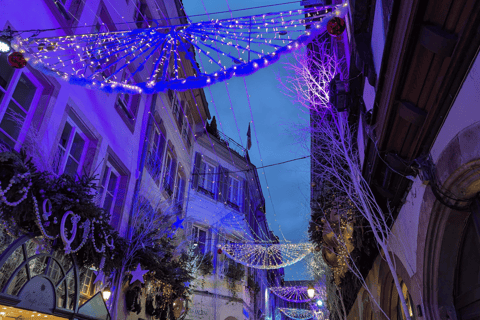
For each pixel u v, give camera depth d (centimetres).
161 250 957
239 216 1970
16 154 484
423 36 303
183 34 468
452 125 336
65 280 647
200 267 1570
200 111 1862
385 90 411
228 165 2044
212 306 1588
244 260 1881
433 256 417
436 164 375
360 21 512
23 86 650
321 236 1010
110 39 544
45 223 526
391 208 561
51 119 660
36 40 508
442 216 392
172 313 1151
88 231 619
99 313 736
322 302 1589
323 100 615
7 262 514
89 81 544
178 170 1600
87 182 597
